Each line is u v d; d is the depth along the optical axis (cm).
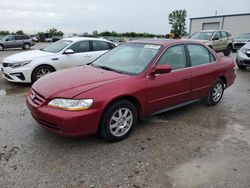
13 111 498
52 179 290
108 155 343
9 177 292
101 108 346
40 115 345
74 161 327
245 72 1015
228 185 287
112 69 432
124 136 388
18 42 2566
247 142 390
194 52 496
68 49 766
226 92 686
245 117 496
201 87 505
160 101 426
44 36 4753
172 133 416
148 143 380
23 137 387
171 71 440
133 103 396
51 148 357
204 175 304
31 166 313
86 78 382
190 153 354
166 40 479
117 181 290
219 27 3369
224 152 359
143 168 316
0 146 359
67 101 332
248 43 1090
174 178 297
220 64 548
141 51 452
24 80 698
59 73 425
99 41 845
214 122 467
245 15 3108
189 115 500
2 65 729
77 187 279
